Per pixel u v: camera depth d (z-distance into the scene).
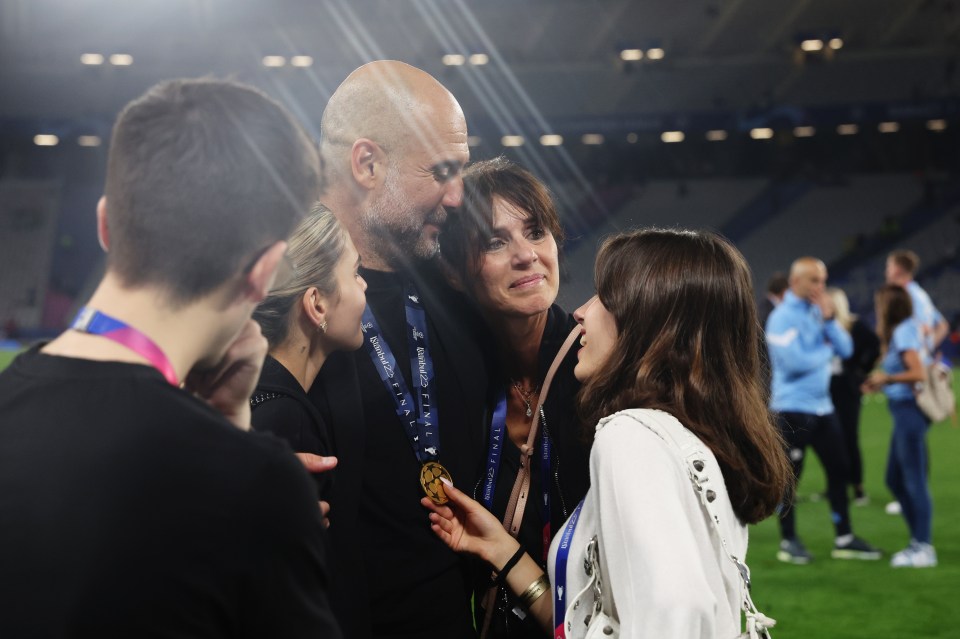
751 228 29.12
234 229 0.97
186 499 0.91
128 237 0.97
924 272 27.36
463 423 1.86
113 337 0.97
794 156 29.61
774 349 5.65
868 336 6.97
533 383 2.01
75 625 0.87
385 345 1.83
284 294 1.55
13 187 30.75
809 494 8.08
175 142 0.96
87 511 0.89
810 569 5.49
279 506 0.94
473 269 1.90
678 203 29.56
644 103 27.05
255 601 0.93
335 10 25.08
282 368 1.61
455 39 25.70
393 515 1.77
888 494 7.95
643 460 1.37
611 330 1.62
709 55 25.83
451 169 1.86
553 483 1.90
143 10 25.70
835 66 25.88
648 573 1.26
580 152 30.05
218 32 25.92
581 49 25.94
